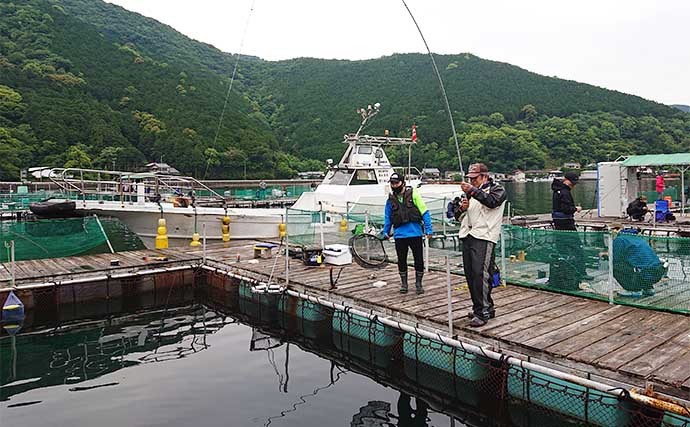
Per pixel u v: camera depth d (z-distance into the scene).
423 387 5.73
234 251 11.72
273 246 11.30
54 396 5.39
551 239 6.85
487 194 5.30
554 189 7.34
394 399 5.37
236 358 6.70
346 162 14.55
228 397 5.36
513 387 5.02
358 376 6.05
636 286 6.13
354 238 8.82
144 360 6.62
